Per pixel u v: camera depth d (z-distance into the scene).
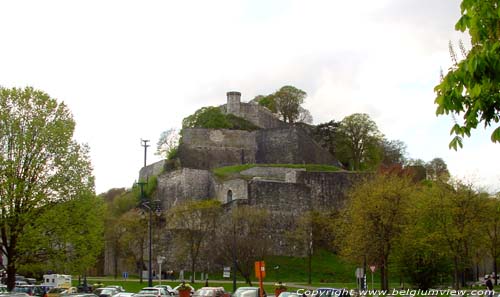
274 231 134.75
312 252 129.88
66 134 62.06
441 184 79.81
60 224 59.09
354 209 78.50
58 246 60.41
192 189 149.25
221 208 131.88
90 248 61.56
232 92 182.75
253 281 112.44
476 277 122.56
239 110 182.12
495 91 16.45
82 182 62.19
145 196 154.38
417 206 75.31
